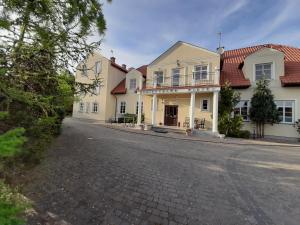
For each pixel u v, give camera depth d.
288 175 6.21
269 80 16.09
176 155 8.16
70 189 4.40
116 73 27.39
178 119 20.02
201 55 19.16
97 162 6.38
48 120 3.20
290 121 15.22
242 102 17.12
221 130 15.77
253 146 11.86
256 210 3.87
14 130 1.52
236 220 3.49
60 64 3.43
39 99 2.88
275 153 9.85
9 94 2.40
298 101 14.98
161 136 14.02
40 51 2.90
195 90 16.33
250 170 6.63
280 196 4.59
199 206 3.95
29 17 2.60
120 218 3.42
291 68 16.27
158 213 3.62
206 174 5.94
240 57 20.92
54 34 2.91
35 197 3.86
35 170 4.93
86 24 3.17
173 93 18.14
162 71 21.55
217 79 15.74
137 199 4.11
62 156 6.72
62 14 2.95
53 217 3.35
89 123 21.42
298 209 3.98
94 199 4.03
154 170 5.97
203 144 11.68
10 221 1.31
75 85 4.12
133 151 8.36
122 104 26.11
